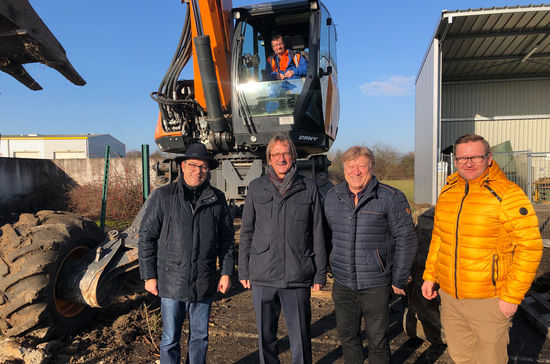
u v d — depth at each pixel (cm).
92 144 3108
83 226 308
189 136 487
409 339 314
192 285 231
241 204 447
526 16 941
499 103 1394
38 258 263
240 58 446
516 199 188
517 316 359
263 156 467
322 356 289
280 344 309
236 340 317
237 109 439
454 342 216
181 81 485
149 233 240
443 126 1415
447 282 211
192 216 236
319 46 442
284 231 232
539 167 970
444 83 1416
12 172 1097
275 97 444
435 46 1006
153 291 238
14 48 250
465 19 959
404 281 226
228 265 253
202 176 238
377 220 227
